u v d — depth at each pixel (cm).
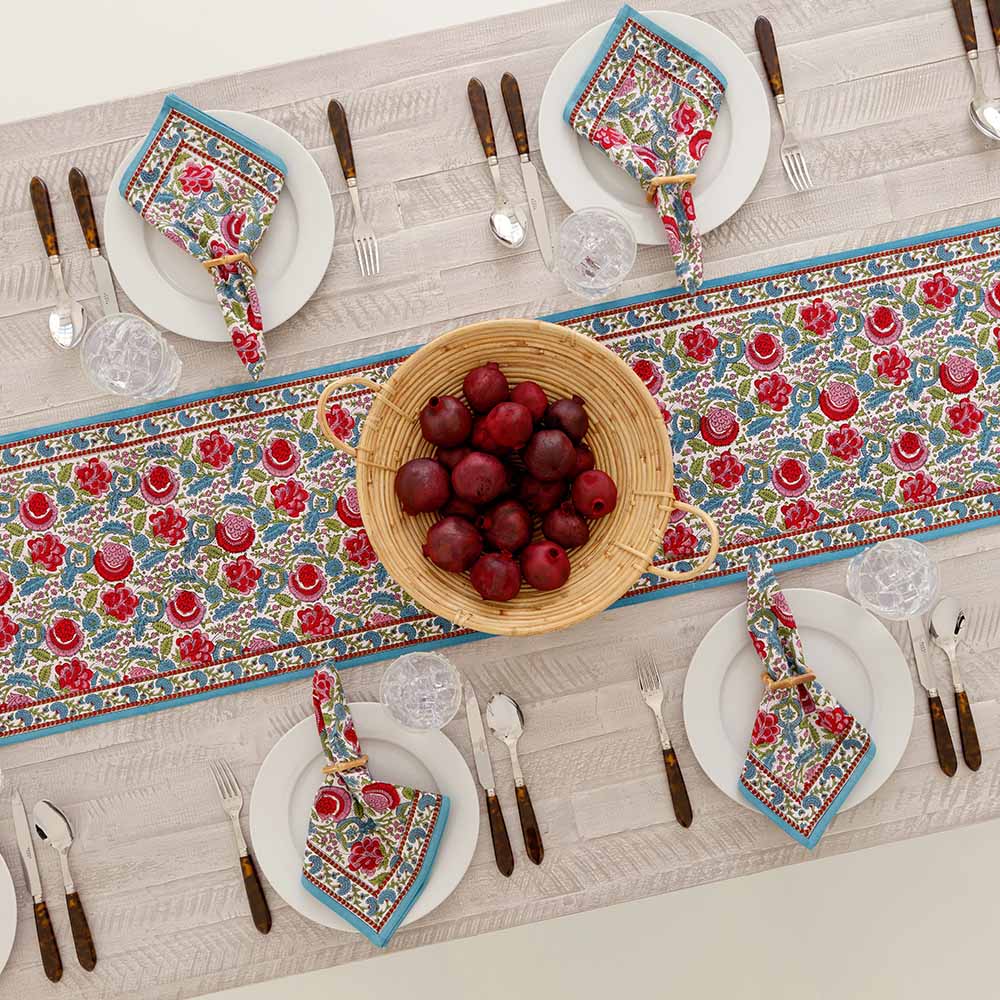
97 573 122
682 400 122
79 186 121
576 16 121
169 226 116
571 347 107
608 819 121
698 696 118
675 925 146
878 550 114
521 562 105
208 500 122
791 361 122
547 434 102
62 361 122
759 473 122
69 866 121
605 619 122
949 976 145
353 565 122
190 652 121
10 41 147
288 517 122
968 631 122
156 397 118
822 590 120
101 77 147
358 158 123
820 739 115
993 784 120
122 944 120
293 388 122
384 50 122
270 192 117
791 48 123
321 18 145
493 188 122
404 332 123
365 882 115
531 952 145
